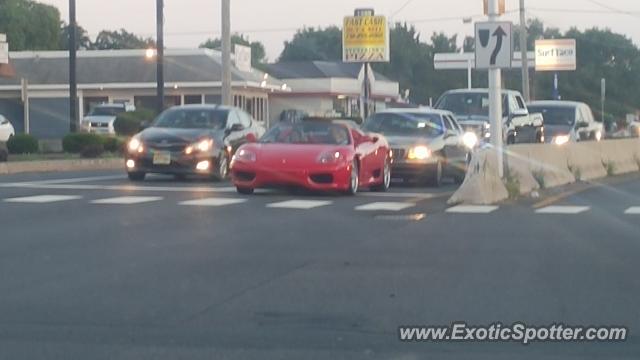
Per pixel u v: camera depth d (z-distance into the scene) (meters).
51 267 13.15
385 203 21.05
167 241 15.35
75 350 9.38
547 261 13.77
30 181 25.89
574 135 38.38
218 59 62.31
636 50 89.69
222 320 10.48
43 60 63.28
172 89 61.09
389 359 9.14
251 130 28.23
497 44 22.33
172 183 25.52
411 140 25.77
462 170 27.17
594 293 11.73
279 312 10.80
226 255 14.13
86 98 62.91
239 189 22.39
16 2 88.50
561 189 25.36
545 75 85.81
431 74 89.25
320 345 9.57
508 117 33.50
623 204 21.36
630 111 86.69
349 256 14.12
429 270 13.09
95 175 28.91
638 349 9.47
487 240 15.67
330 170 21.89
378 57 43.44
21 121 62.53
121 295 11.56
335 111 66.25
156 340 9.73
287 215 18.72
